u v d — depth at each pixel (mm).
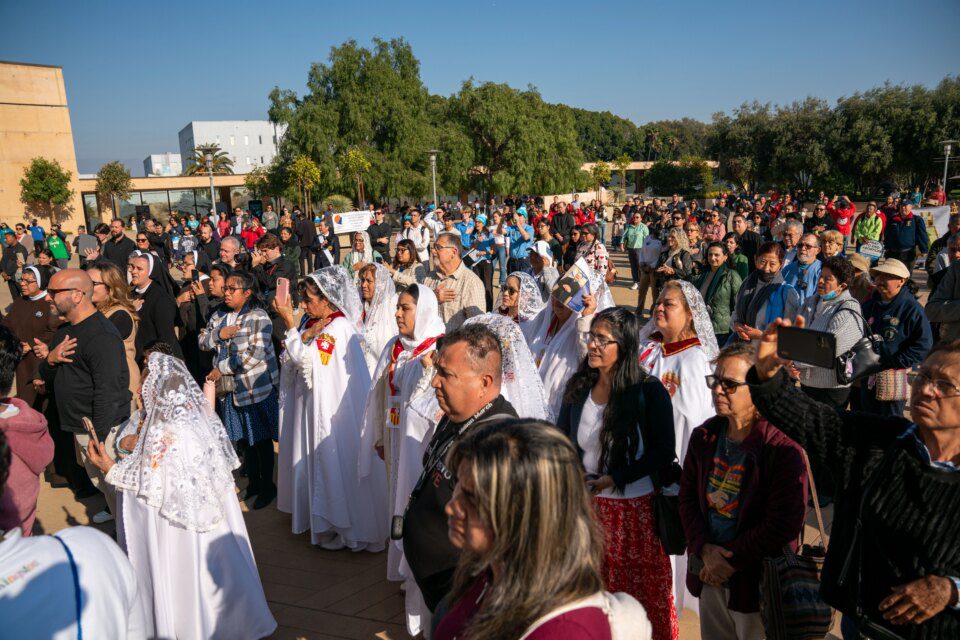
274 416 5480
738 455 2695
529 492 1339
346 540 4723
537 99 45625
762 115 46594
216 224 27094
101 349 4418
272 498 5598
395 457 4023
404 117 38094
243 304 5352
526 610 1322
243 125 96312
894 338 4590
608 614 1384
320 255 16641
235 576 3430
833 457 2266
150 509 3211
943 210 14711
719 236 11766
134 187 42531
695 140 109812
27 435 2785
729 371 2613
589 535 1409
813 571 2547
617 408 2973
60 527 5305
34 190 38375
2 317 6398
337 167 37094
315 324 4832
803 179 45156
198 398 3361
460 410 2508
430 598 2480
